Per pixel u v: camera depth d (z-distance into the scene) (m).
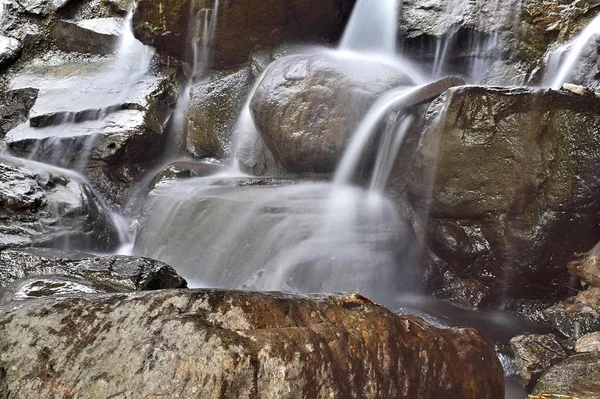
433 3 9.18
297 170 7.59
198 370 2.24
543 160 5.34
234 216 6.39
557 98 5.30
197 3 8.83
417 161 5.95
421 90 6.51
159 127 8.76
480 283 5.92
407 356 2.68
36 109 8.80
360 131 7.13
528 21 8.66
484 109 5.56
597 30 7.88
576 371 3.99
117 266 4.84
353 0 9.23
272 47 9.20
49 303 2.67
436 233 6.00
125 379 2.29
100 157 8.24
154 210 7.14
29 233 6.40
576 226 5.33
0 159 7.06
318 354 2.39
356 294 2.81
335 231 5.94
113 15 10.94
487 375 3.02
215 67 9.38
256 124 8.00
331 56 7.97
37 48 10.73
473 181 5.64
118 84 9.36
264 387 2.25
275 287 5.64
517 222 5.49
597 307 5.32
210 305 2.48
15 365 2.47
